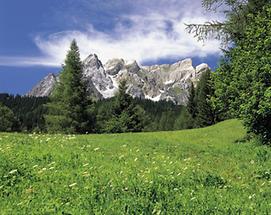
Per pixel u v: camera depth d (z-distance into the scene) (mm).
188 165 17203
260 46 27422
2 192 9742
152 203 9461
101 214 8359
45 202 9039
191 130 41188
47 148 16578
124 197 9742
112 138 29750
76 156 15242
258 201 11422
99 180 11445
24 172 11508
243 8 34875
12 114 127188
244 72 28266
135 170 13797
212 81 33375
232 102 30094
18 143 18109
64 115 70250
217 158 22500
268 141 28625
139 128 77062
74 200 9297
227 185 13602
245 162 21203
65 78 72000
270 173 17625
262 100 26297
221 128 40344
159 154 20531
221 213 9438
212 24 35375
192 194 11117
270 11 28750
